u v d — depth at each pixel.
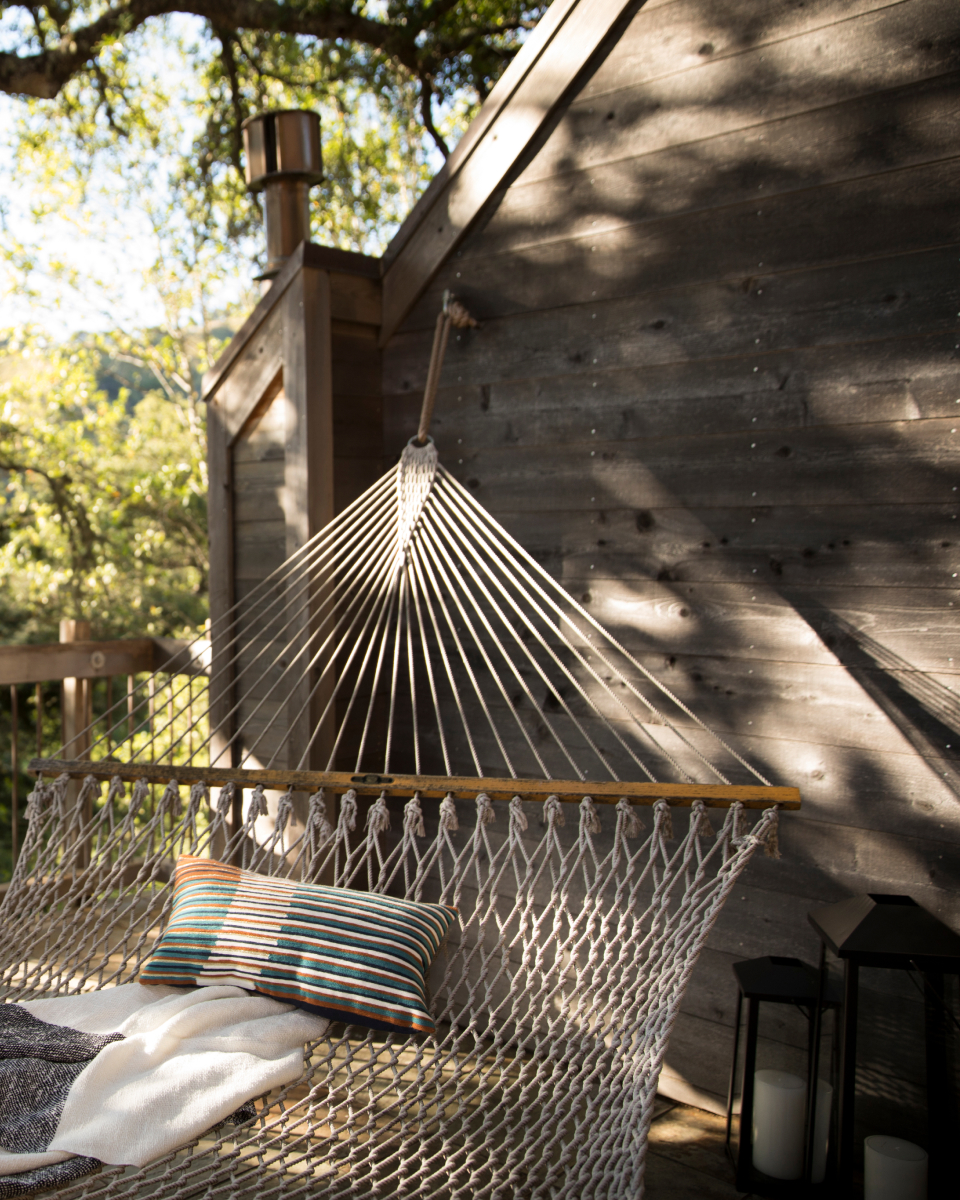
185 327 9.55
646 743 2.36
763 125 2.13
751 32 2.14
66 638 3.41
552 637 2.55
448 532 2.57
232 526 3.15
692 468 2.28
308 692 2.76
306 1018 1.69
